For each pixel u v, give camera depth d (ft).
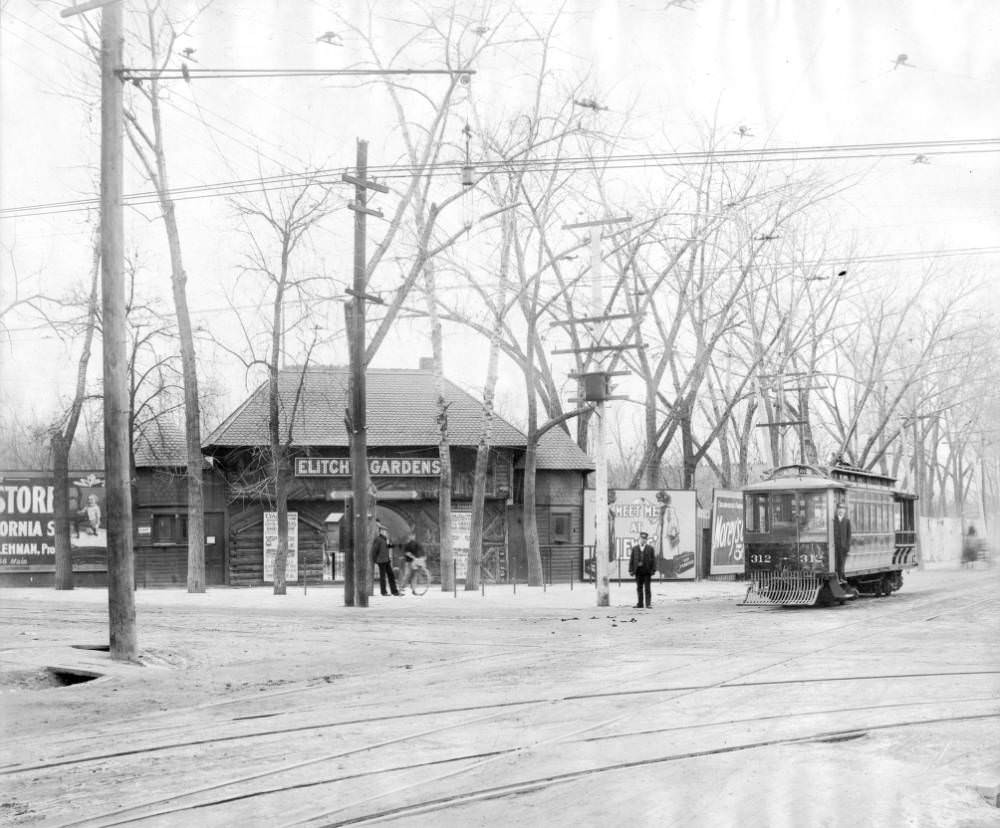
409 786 27.78
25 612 84.58
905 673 48.91
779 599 97.09
